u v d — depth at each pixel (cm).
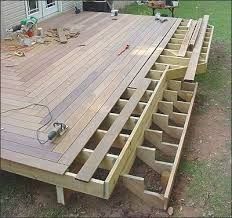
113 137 355
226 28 984
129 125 396
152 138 419
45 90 448
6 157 326
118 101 428
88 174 306
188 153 443
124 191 371
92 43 625
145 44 616
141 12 1124
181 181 394
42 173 318
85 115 392
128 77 484
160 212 346
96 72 500
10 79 478
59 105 412
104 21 776
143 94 441
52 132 346
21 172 329
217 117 529
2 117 388
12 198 362
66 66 522
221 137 479
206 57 566
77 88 454
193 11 1173
